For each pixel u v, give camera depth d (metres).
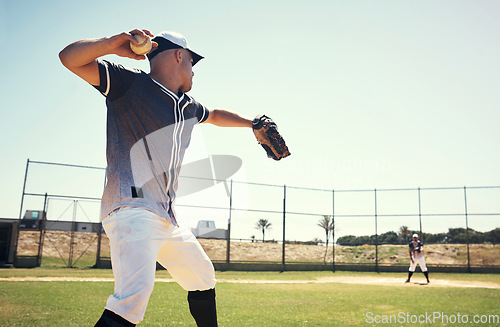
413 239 16.47
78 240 24.94
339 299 8.84
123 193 1.89
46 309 6.35
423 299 8.93
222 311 6.71
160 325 5.23
